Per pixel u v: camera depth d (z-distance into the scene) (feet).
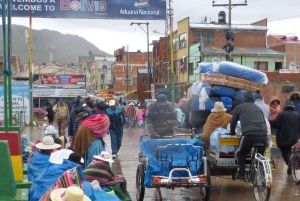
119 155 48.57
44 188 18.95
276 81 131.34
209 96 37.14
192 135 32.58
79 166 19.93
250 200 28.07
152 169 26.27
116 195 22.49
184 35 161.48
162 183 25.63
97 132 29.35
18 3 85.87
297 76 132.16
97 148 29.25
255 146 26.63
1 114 84.02
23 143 34.40
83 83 196.54
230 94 37.17
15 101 93.56
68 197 15.10
